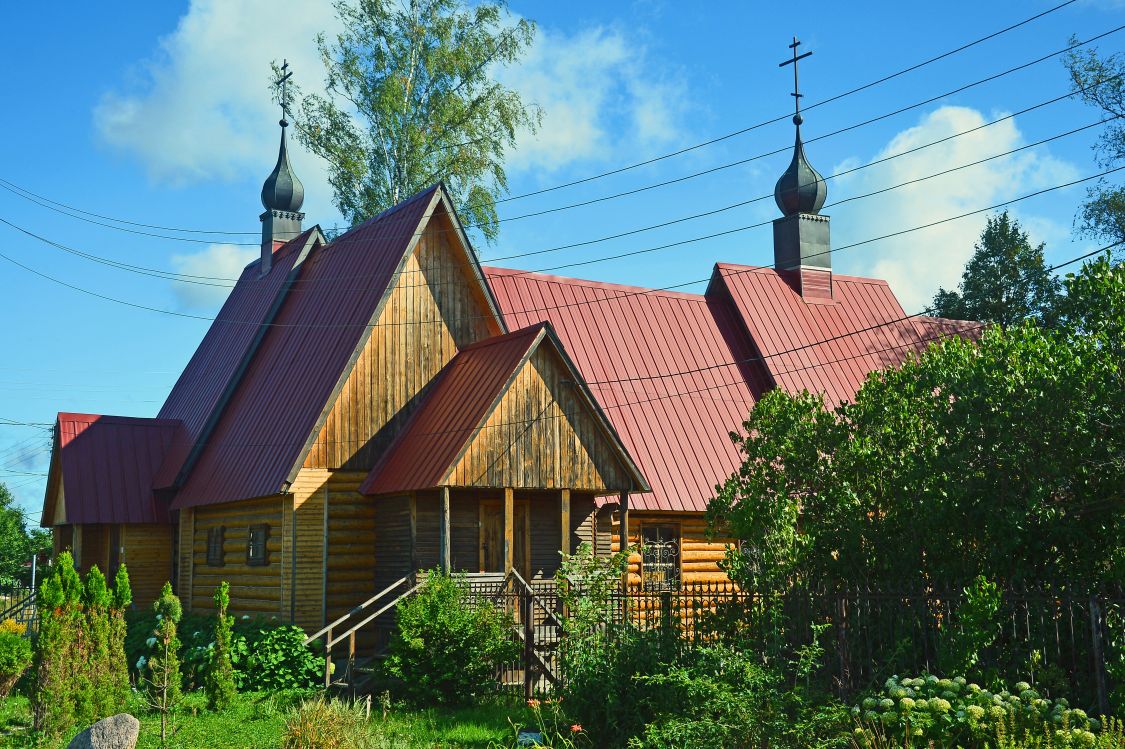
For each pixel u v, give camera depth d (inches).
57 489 1371.8
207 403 1312.7
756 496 685.3
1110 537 571.5
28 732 695.7
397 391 1064.8
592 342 1258.6
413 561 948.6
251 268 1509.6
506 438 939.3
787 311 1433.3
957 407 610.9
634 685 577.0
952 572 614.5
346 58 1609.3
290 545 994.7
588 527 1025.5
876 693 556.4
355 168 1582.2
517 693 780.0
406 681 765.9
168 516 1280.8
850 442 671.8
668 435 1199.6
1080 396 569.9
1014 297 1939.0
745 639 625.6
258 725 695.7
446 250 1121.4
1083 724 461.7
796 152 1510.8
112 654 742.5
